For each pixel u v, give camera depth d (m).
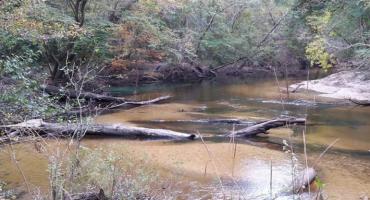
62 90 9.27
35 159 8.22
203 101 18.42
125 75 22.11
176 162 8.65
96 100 16.02
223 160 8.93
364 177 8.01
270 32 29.53
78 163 5.32
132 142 10.40
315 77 28.45
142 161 8.34
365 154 9.69
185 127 12.41
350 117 14.35
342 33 17.36
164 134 10.86
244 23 31.70
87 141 10.28
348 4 16.84
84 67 17.69
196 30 27.81
